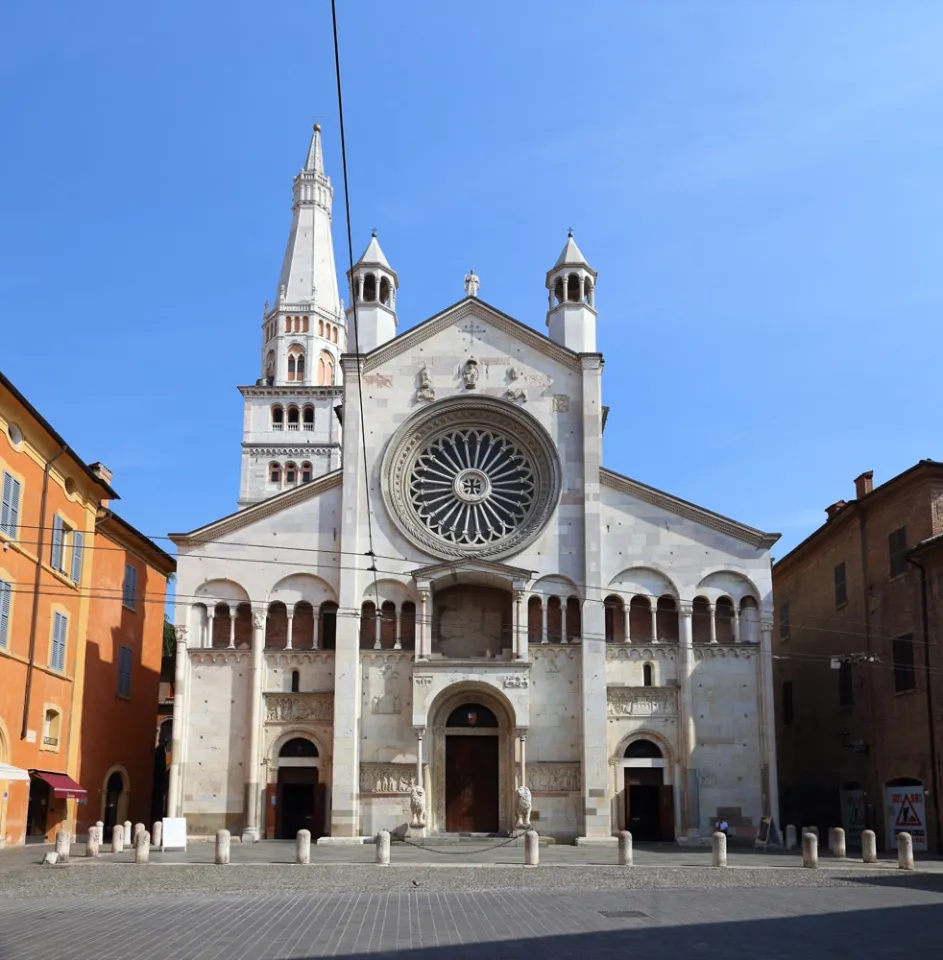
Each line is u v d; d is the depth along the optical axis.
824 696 62.88
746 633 56.62
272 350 117.31
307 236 120.00
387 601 57.38
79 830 55.84
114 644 62.62
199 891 32.78
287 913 27.64
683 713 55.19
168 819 46.88
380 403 59.81
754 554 57.22
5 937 23.16
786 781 69.00
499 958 20.66
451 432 60.31
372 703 55.75
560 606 57.06
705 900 30.52
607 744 55.03
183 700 55.97
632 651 56.41
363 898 31.20
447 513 59.06
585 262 64.06
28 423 48.47
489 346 60.53
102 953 21.06
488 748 56.28
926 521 51.53
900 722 52.88
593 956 20.88
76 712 54.81
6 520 46.47
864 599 57.44
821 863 40.34
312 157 123.12
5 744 46.50
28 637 49.00
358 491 58.28
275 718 55.72
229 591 57.56
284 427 110.62
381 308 64.44
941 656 49.44
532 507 58.81
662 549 57.44
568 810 54.44
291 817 55.25
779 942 22.64
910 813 51.53
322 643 57.69
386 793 54.44
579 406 59.59
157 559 71.19
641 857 44.91
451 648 58.31
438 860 42.66
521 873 36.75
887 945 22.22
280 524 58.25
